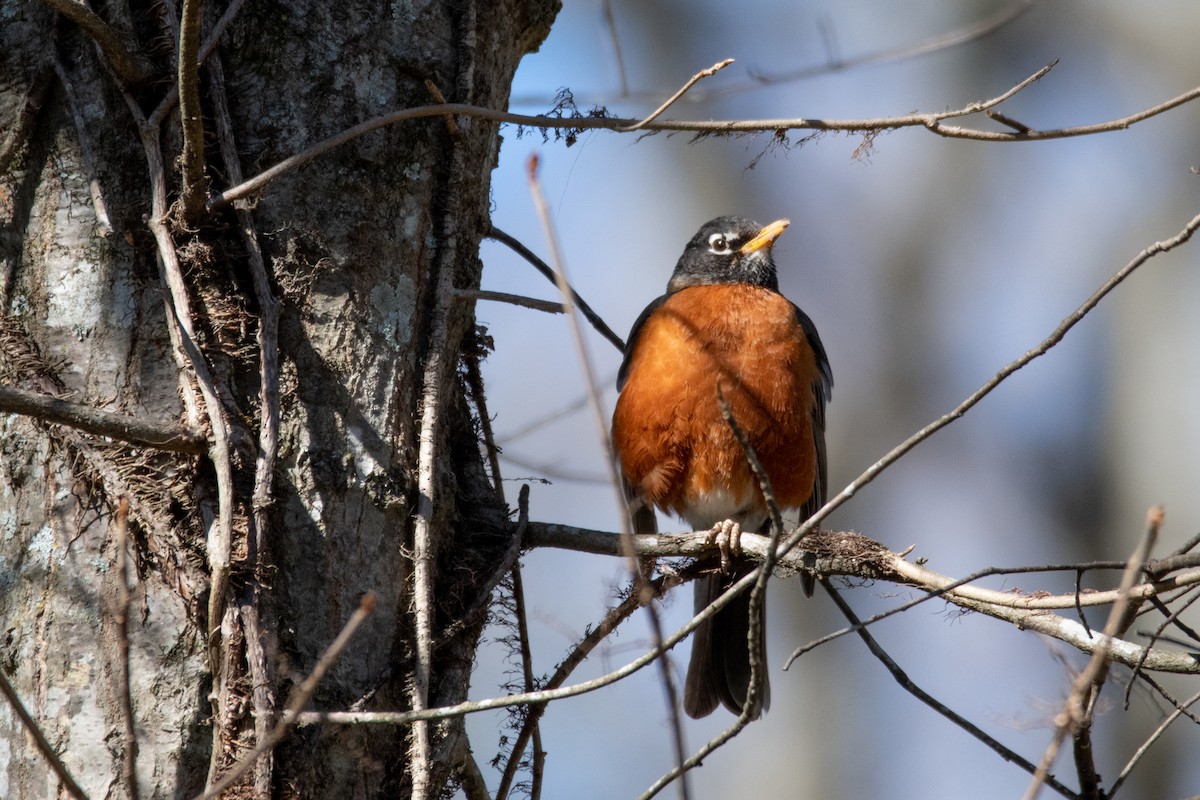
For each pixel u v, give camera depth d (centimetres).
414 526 691
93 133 689
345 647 647
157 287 674
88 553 639
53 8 695
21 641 633
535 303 750
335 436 679
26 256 684
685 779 473
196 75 614
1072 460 2370
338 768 627
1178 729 1933
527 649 780
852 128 748
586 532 816
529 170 478
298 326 688
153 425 618
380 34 750
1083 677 541
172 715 617
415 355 728
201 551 634
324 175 715
